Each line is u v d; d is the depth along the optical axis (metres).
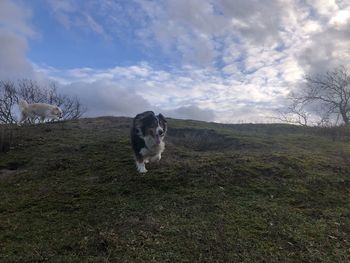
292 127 5.09
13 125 4.48
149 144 2.52
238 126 5.13
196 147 3.53
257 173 2.46
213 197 2.09
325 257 1.57
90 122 4.70
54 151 3.24
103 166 2.73
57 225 1.82
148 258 1.50
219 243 1.62
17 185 2.48
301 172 2.52
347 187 2.36
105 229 1.73
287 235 1.72
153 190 2.20
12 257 1.51
